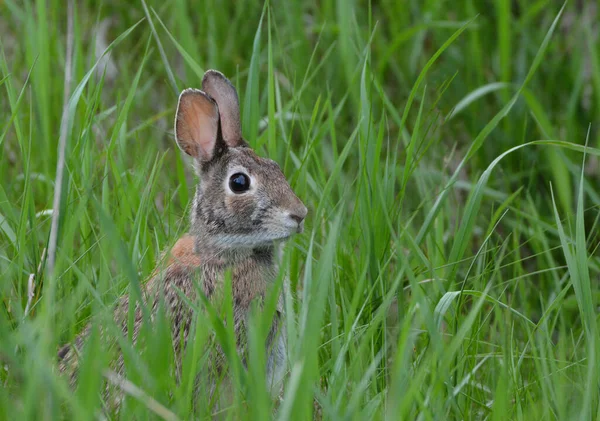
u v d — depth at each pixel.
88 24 15.21
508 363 8.93
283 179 9.69
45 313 7.67
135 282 7.74
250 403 7.39
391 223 10.12
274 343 8.96
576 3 15.02
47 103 12.20
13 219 10.22
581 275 8.54
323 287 7.62
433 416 7.66
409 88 14.52
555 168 13.07
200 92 9.84
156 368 7.52
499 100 14.34
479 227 13.38
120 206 10.46
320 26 14.66
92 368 6.97
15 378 8.23
